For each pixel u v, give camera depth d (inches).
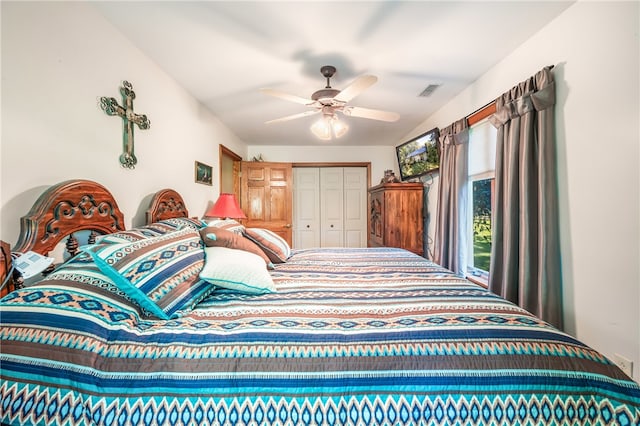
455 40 70.0
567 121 60.6
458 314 39.1
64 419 27.6
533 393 28.5
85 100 55.7
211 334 33.9
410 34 67.2
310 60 78.3
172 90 88.5
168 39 68.2
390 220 132.9
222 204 113.0
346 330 35.0
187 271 44.8
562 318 62.7
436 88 98.5
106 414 27.8
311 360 30.5
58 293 35.0
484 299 45.1
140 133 72.7
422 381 29.2
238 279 47.6
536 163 66.8
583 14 56.4
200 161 110.2
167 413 28.0
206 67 82.0
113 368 29.7
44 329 31.0
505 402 28.3
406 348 31.7
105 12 58.5
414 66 82.6
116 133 64.3
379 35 67.4
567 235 61.2
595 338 55.6
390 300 45.6
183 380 29.2
